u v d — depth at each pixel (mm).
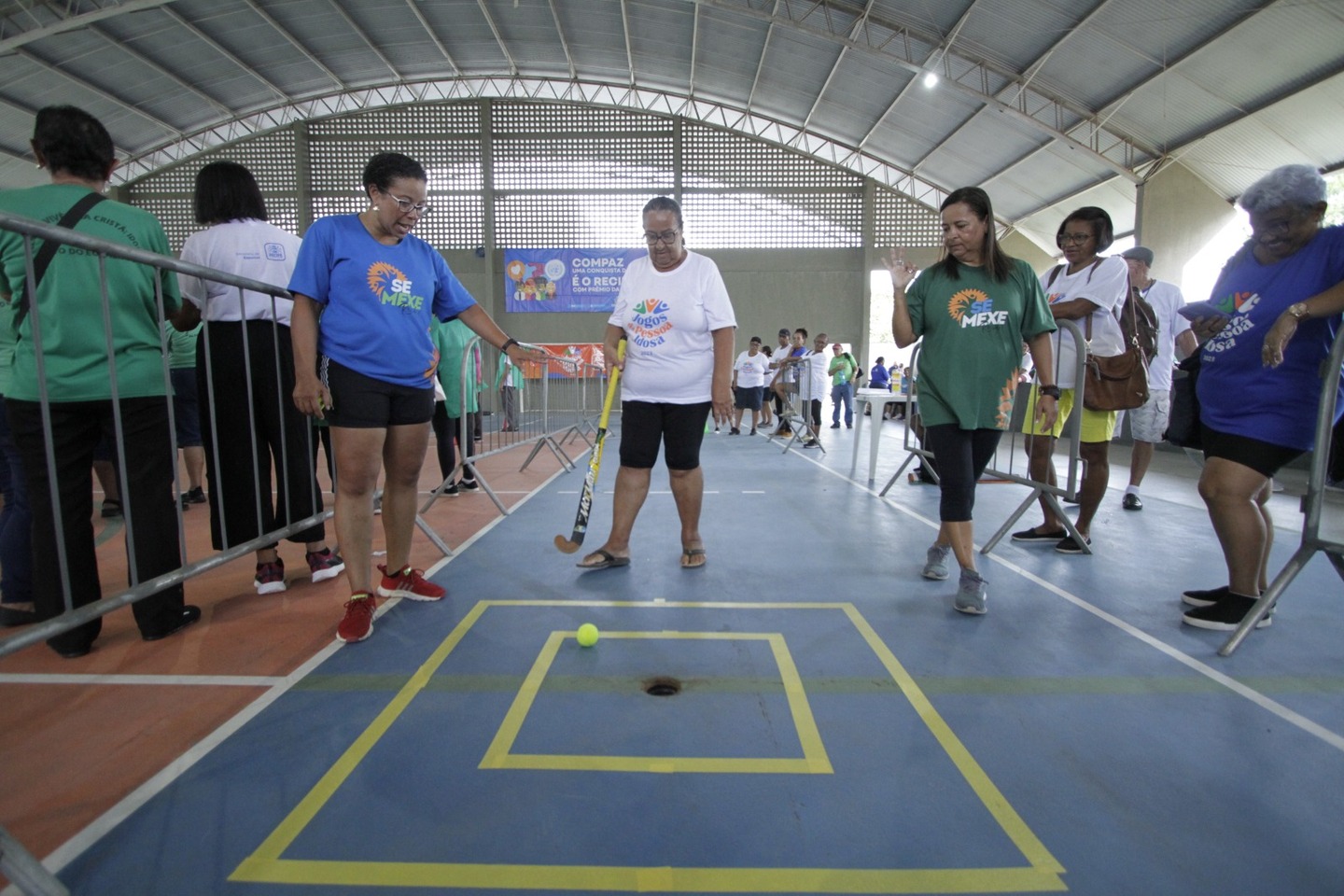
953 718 1629
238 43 13812
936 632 2172
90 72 13469
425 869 1130
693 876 1116
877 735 1548
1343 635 2176
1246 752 1492
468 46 14547
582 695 1734
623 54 14578
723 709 1664
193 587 2676
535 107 16328
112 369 1839
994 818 1265
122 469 1879
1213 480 2223
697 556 2896
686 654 1990
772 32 12562
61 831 1223
